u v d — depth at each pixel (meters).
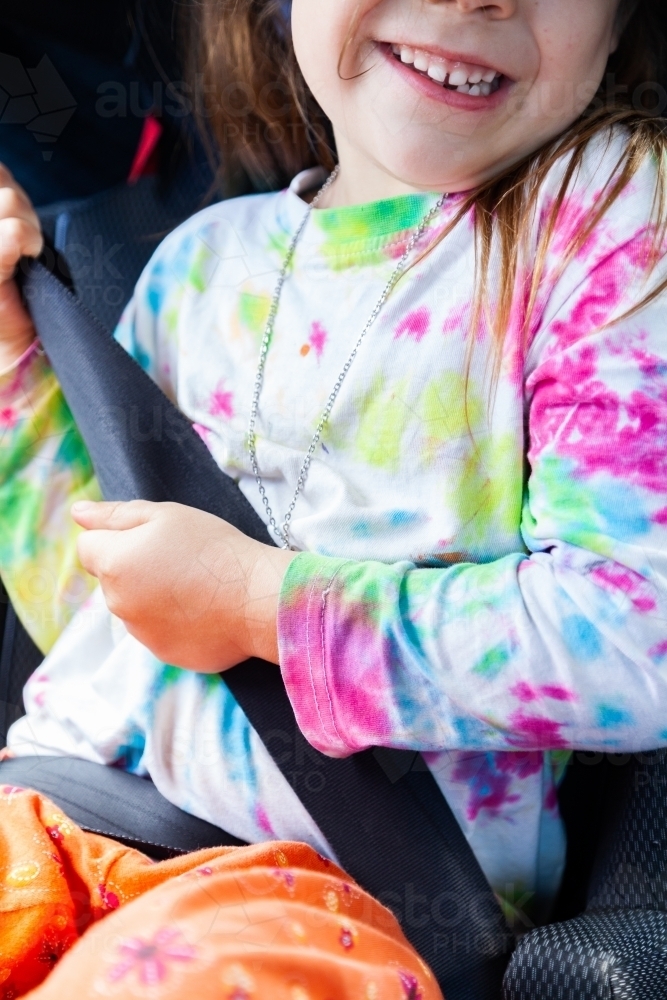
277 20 1.17
